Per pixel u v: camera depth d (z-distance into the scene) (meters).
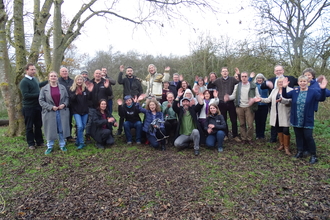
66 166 4.43
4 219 2.80
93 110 5.59
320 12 10.05
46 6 6.89
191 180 3.76
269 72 10.59
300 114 4.41
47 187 3.61
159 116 5.70
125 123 5.89
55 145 5.65
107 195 3.32
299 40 10.34
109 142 5.63
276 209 2.87
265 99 5.37
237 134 6.29
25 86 5.11
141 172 4.12
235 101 6.00
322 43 9.68
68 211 2.94
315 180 3.63
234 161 4.64
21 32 6.46
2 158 4.79
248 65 11.27
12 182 3.78
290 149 5.29
